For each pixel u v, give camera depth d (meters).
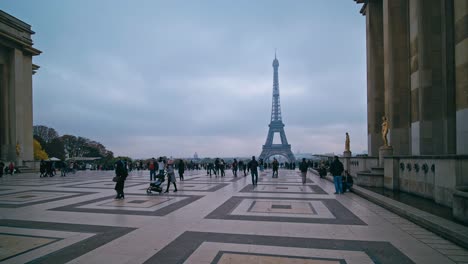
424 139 23.94
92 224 11.98
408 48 30.28
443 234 10.15
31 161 65.88
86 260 8.04
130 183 31.14
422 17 24.28
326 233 10.63
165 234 10.51
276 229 11.16
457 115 18.27
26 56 72.12
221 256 8.30
